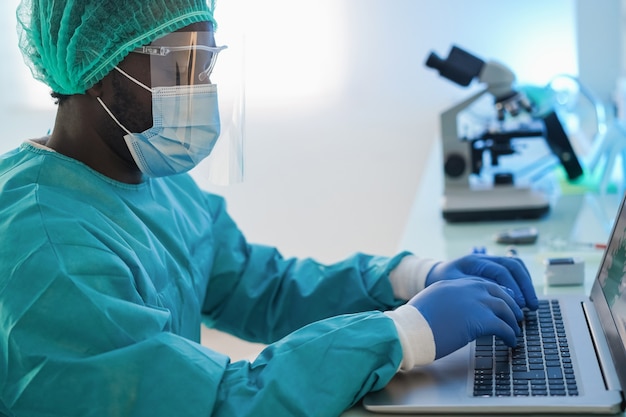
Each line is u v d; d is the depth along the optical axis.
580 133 2.61
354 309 1.54
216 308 1.67
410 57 3.14
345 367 1.06
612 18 2.86
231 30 1.40
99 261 1.11
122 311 1.08
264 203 3.33
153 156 1.33
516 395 1.05
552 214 2.11
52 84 1.32
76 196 1.25
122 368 1.02
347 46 3.15
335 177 3.28
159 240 1.40
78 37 1.24
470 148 2.15
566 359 1.16
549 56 3.06
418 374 1.15
